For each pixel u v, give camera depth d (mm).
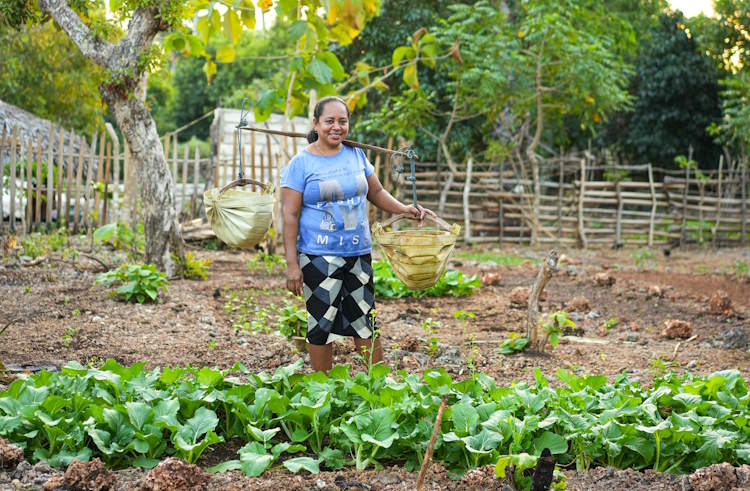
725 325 7773
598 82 15570
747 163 18484
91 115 21047
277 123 18406
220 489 3334
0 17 9594
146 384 4059
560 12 15695
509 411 3809
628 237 17297
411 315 7906
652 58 25828
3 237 11938
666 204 16688
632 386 4332
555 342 6254
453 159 21203
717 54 18531
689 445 3725
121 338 6418
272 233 11742
